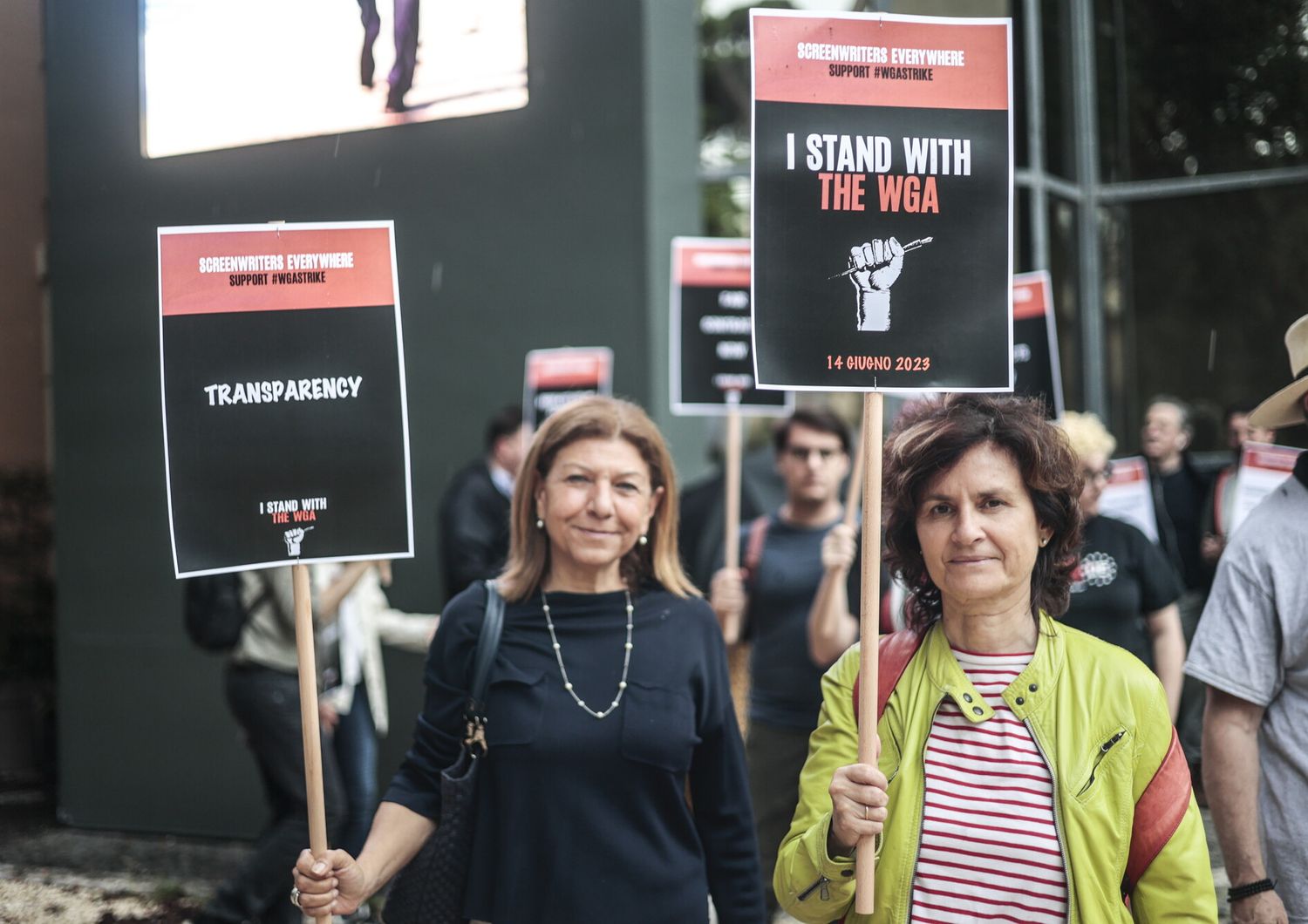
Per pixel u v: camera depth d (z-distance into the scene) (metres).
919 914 2.20
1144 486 5.32
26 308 8.70
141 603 7.54
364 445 2.78
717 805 2.95
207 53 7.47
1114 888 2.16
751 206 2.50
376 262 2.81
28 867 6.69
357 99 7.32
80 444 7.68
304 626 2.70
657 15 6.86
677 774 2.83
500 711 2.83
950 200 2.54
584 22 6.89
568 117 6.92
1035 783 2.20
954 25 2.55
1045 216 8.09
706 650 2.97
